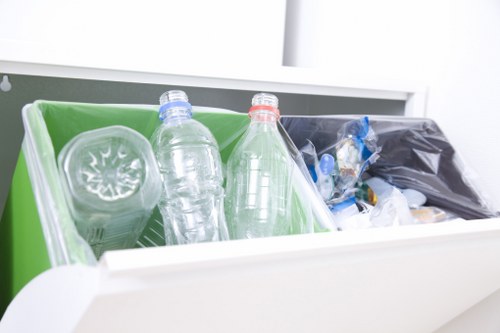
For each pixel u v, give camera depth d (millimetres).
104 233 611
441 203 955
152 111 763
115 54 833
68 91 1281
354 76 1057
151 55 863
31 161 561
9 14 887
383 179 1037
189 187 734
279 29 1181
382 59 1289
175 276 415
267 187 764
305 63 1599
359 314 687
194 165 745
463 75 1056
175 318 481
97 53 817
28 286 466
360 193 968
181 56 889
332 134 942
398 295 677
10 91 1211
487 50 987
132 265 382
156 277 407
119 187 587
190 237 714
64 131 699
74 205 547
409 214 851
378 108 1288
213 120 824
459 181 951
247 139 803
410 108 1154
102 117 723
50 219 471
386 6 1267
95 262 406
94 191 563
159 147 722
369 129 908
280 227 737
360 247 514
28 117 613
